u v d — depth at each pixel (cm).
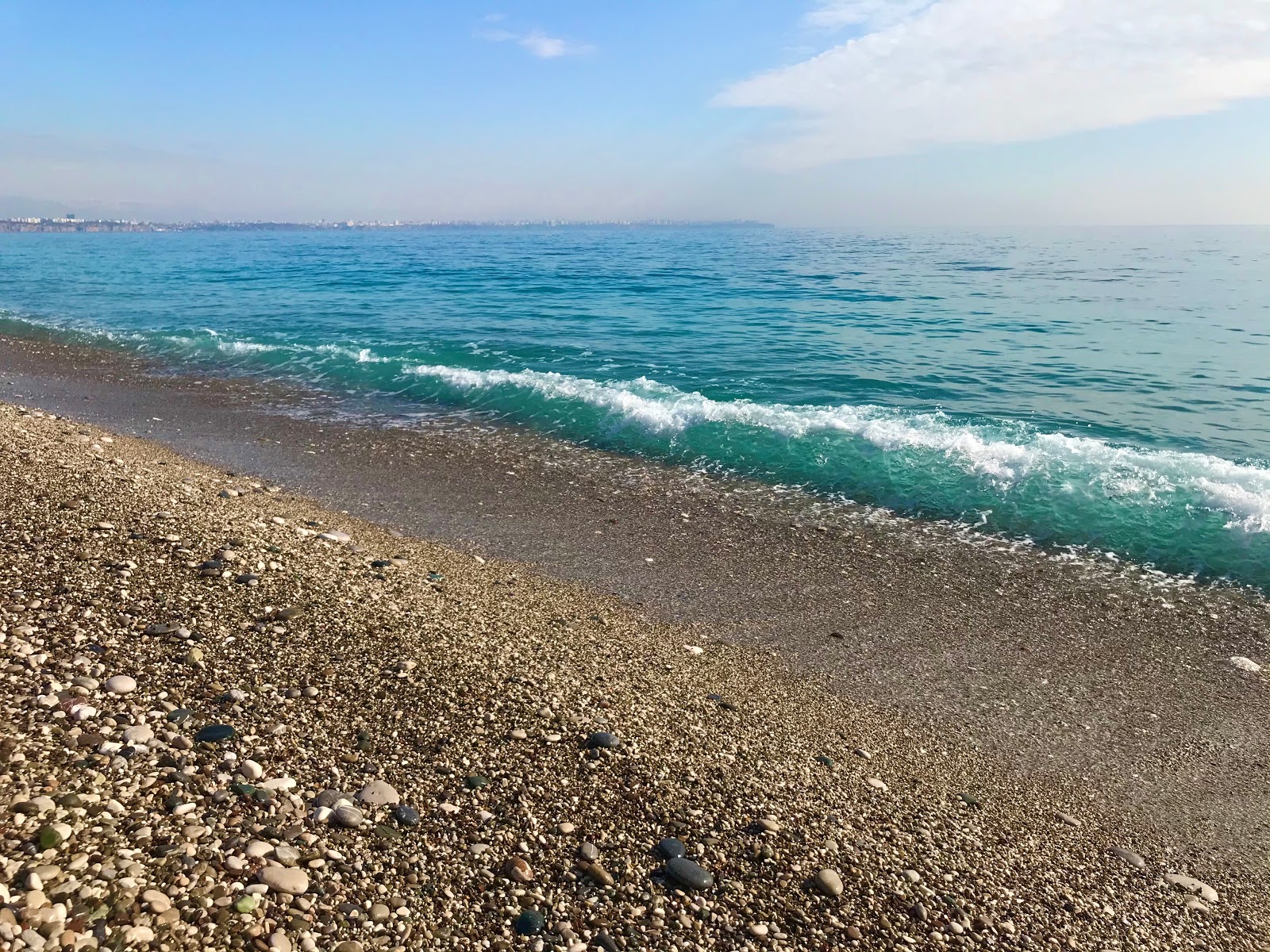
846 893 392
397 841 372
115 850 325
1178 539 969
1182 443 1363
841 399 1658
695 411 1455
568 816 412
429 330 2550
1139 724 640
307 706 466
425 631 587
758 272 5156
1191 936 418
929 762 557
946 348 2241
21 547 612
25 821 326
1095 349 2230
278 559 672
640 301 3391
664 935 349
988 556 940
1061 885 440
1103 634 779
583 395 1566
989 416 1514
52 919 282
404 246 11156
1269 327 2622
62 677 446
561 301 3422
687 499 1102
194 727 426
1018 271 5275
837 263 6138
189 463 1118
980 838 470
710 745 509
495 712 491
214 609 561
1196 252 8019
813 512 1062
